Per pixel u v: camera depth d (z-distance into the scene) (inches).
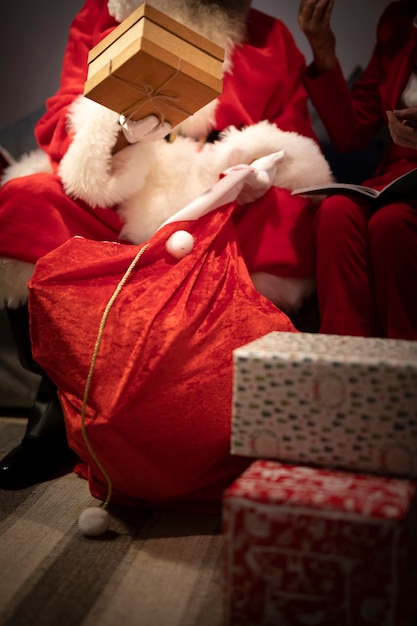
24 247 55.0
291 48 65.3
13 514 47.6
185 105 50.4
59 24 80.8
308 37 63.1
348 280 53.9
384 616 30.6
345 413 34.9
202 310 46.7
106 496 48.6
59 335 45.5
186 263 48.4
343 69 77.5
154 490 45.3
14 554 42.1
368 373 34.2
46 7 80.7
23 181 55.9
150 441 43.3
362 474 35.1
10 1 81.2
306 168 59.6
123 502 48.4
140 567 40.4
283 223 58.3
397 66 66.1
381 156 75.9
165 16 45.9
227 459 46.1
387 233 51.8
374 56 70.2
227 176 54.2
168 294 45.9
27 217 55.1
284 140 59.2
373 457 34.8
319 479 34.0
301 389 35.4
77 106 57.7
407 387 33.6
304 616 31.8
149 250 48.9
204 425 43.9
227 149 57.4
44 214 55.4
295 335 43.1
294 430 35.9
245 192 57.2
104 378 43.7
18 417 69.2
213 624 34.6
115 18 60.4
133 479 44.8
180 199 56.9
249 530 32.1
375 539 30.2
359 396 34.5
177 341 44.0
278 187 59.9
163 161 58.1
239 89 62.4
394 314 52.5
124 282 46.7
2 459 54.6
